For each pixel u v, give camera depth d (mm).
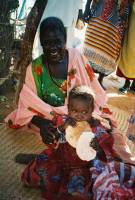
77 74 2238
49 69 2225
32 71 2250
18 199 1822
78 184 1787
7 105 2775
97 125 1812
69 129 1791
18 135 2404
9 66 2975
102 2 2949
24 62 2496
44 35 2105
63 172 1831
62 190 1804
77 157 1794
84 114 1762
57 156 1848
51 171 1842
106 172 1729
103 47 3039
